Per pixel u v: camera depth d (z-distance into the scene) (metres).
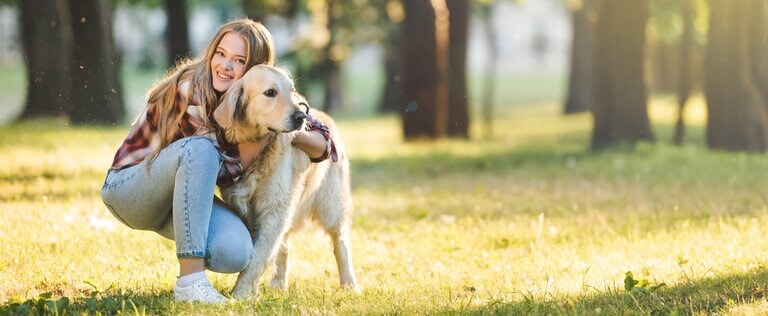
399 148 15.89
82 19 15.25
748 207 7.95
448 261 5.91
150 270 5.22
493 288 4.92
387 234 7.02
